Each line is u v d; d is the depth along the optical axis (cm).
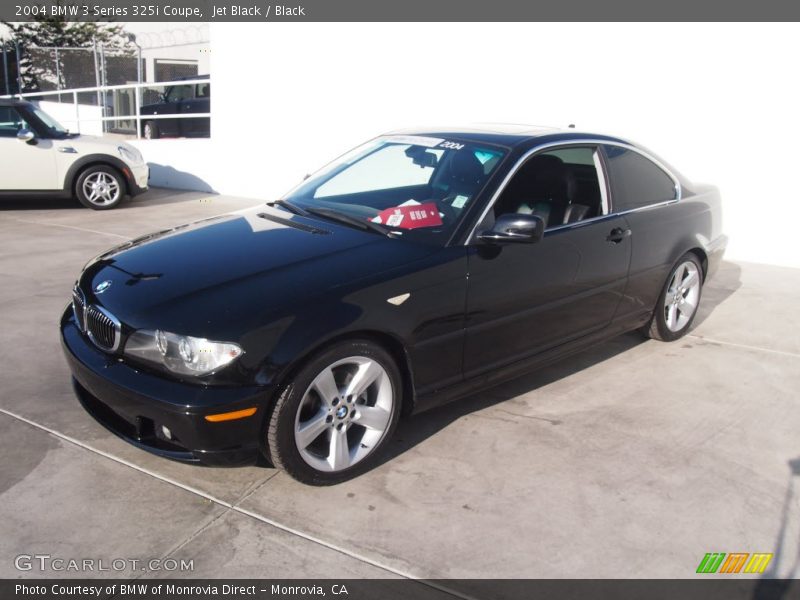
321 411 316
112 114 1590
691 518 311
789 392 439
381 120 948
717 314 584
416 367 343
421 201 393
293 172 1046
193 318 296
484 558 282
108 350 320
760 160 716
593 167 439
